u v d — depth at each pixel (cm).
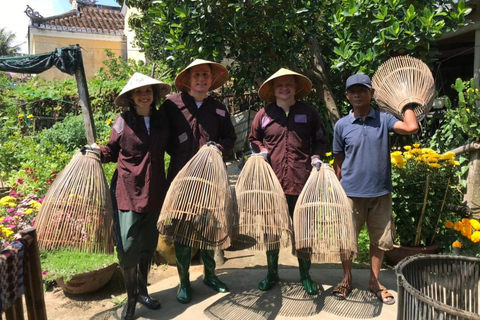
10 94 1080
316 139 344
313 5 543
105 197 278
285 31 547
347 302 325
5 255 183
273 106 339
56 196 266
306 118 329
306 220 292
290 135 326
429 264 240
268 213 290
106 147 301
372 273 337
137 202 289
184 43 507
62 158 541
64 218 261
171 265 425
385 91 313
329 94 611
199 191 275
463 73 757
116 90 955
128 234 289
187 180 279
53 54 431
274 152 330
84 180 272
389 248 320
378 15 452
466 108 440
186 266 326
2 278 178
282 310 313
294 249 304
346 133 326
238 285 361
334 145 343
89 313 334
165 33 555
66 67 432
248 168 309
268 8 525
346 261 335
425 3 502
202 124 323
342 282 339
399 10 484
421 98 293
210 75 330
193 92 328
